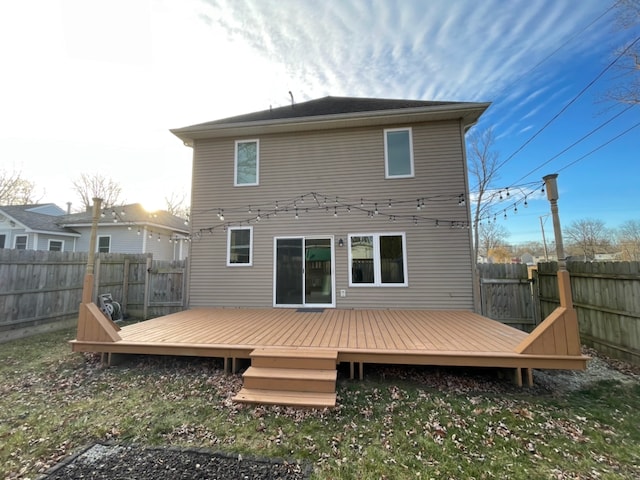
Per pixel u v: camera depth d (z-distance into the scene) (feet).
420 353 12.75
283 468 7.44
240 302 25.73
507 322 22.21
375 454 7.98
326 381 11.29
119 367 14.69
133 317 27.50
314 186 25.70
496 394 11.68
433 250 23.76
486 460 7.73
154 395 11.66
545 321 12.50
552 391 11.89
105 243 46.88
